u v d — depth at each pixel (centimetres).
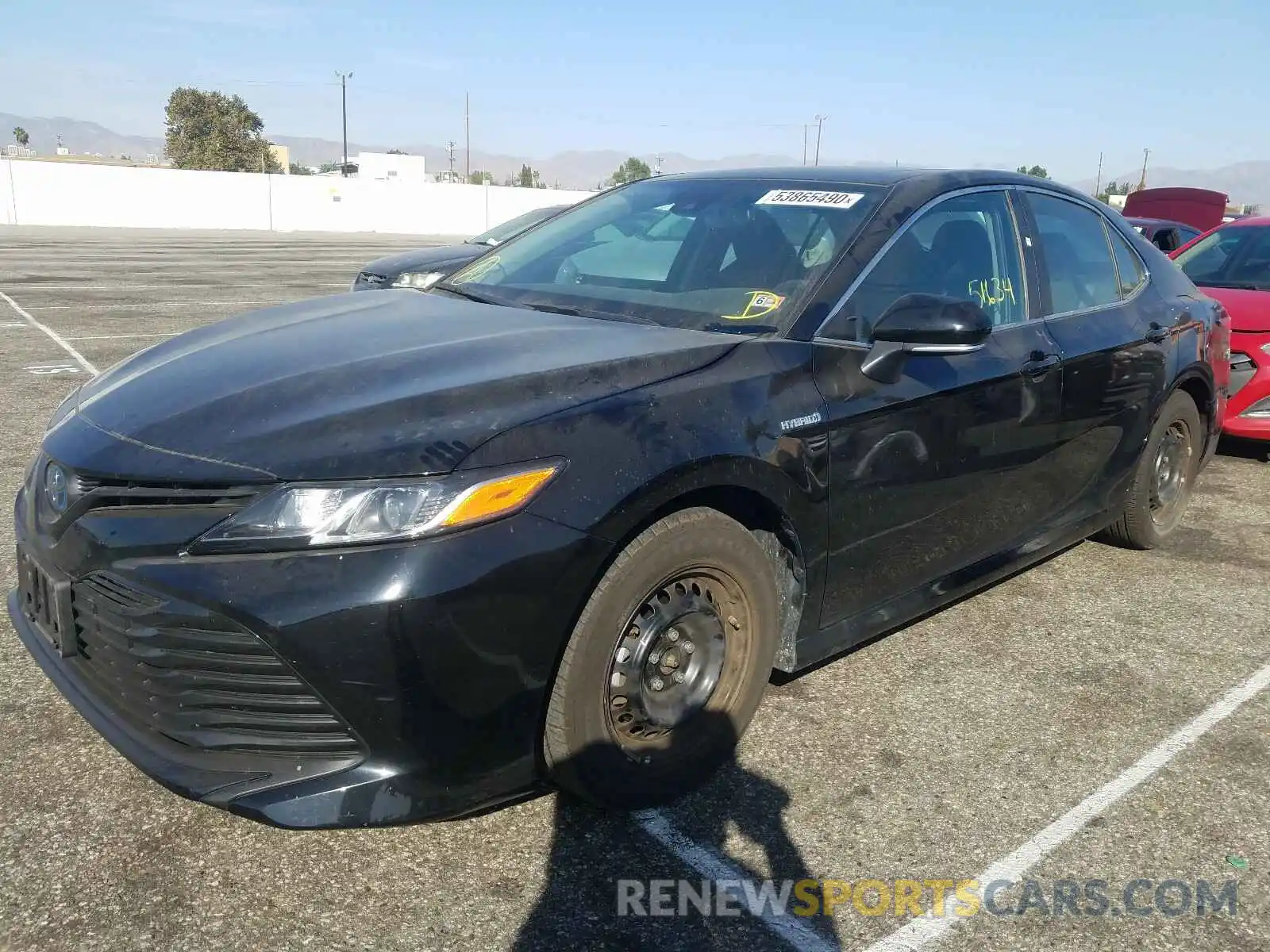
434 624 205
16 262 1944
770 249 318
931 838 253
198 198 3966
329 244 3075
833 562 286
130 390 262
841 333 290
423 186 4444
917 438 300
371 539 205
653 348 267
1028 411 342
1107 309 401
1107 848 251
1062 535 392
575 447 225
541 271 354
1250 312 604
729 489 252
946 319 272
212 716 216
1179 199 1639
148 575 212
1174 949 218
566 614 221
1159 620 396
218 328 318
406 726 209
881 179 344
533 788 236
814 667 344
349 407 227
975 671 346
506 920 219
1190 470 473
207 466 216
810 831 254
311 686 205
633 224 364
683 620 254
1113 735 307
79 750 278
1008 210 369
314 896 224
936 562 329
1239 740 306
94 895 221
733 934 217
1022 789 276
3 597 374
